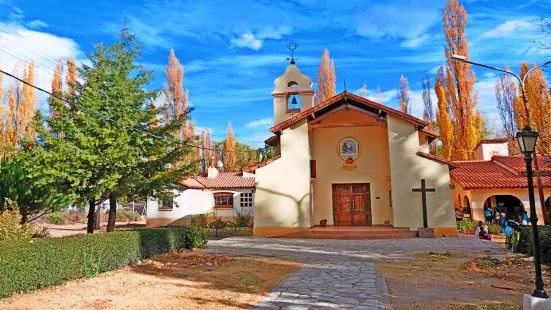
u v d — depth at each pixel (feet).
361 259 36.09
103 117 39.04
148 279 26.02
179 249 41.32
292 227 59.21
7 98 101.04
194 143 46.32
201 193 91.76
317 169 66.90
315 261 34.68
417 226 56.54
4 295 19.95
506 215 70.38
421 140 65.00
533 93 56.03
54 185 36.76
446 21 105.50
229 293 22.04
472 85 101.45
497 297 21.35
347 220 64.90
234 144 149.79
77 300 20.15
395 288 23.66
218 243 50.80
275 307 18.89
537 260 18.76
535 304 17.57
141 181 40.55
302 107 72.59
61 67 98.58
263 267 31.42
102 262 27.58
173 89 124.67
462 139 100.58
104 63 42.09
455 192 75.36
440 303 20.01
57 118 39.34
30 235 32.86
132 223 109.50
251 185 90.84
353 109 61.31
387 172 64.85
